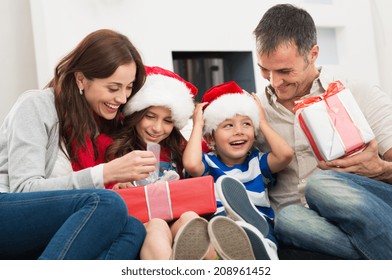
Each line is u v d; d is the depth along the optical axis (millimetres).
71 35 2311
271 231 1461
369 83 1538
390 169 1370
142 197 1330
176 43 2553
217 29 2660
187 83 1688
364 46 3059
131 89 1464
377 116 1464
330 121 1345
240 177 1550
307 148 1552
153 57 2494
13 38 2404
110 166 1191
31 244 1121
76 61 1356
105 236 1066
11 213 1087
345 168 1361
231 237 1072
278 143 1554
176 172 1588
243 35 2729
